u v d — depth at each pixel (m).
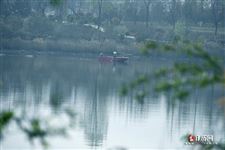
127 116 91.38
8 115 19.39
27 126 19.53
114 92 117.12
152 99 100.00
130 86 19.38
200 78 18.02
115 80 136.25
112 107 99.44
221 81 17.97
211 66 18.53
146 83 19.03
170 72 18.72
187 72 18.42
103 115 89.62
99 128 77.81
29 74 141.25
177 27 193.50
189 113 88.88
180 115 89.62
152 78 18.97
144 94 19.34
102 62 186.25
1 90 105.56
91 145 67.31
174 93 18.44
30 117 19.91
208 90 95.12
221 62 18.70
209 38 190.88
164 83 18.33
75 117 21.50
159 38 195.50
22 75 138.50
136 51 198.88
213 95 94.06
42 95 99.12
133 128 81.06
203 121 83.81
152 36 199.00
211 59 18.67
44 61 178.00
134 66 171.75
